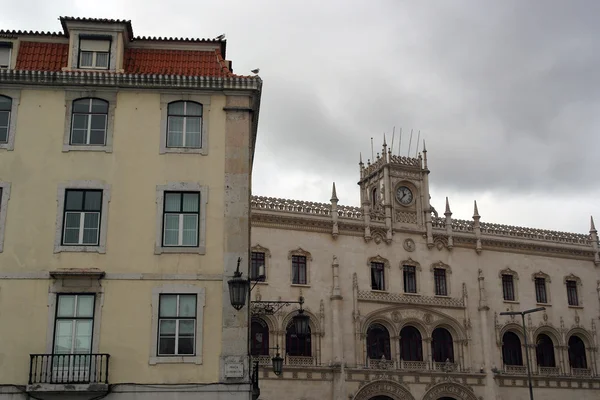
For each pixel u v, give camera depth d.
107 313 26.95
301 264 59.84
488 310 65.38
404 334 62.50
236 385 26.39
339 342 58.19
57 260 27.44
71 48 30.56
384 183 65.75
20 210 27.89
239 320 27.16
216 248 28.09
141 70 30.88
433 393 60.88
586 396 67.75
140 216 28.25
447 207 67.31
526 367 65.62
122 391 26.03
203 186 28.83
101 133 29.38
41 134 28.91
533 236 70.50
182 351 26.89
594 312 70.88
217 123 29.78
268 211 59.00
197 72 30.94
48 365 26.23
